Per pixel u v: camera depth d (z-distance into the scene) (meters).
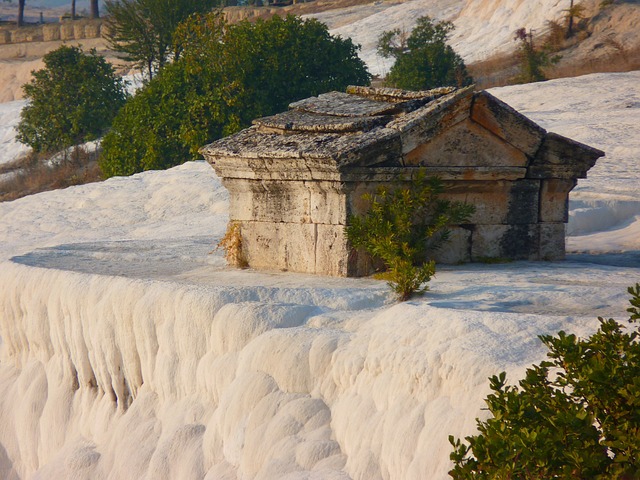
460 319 9.96
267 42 51.72
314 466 10.05
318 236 15.66
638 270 15.62
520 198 16.75
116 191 38.91
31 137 73.56
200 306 12.70
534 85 56.72
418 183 15.42
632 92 51.16
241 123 50.12
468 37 88.00
